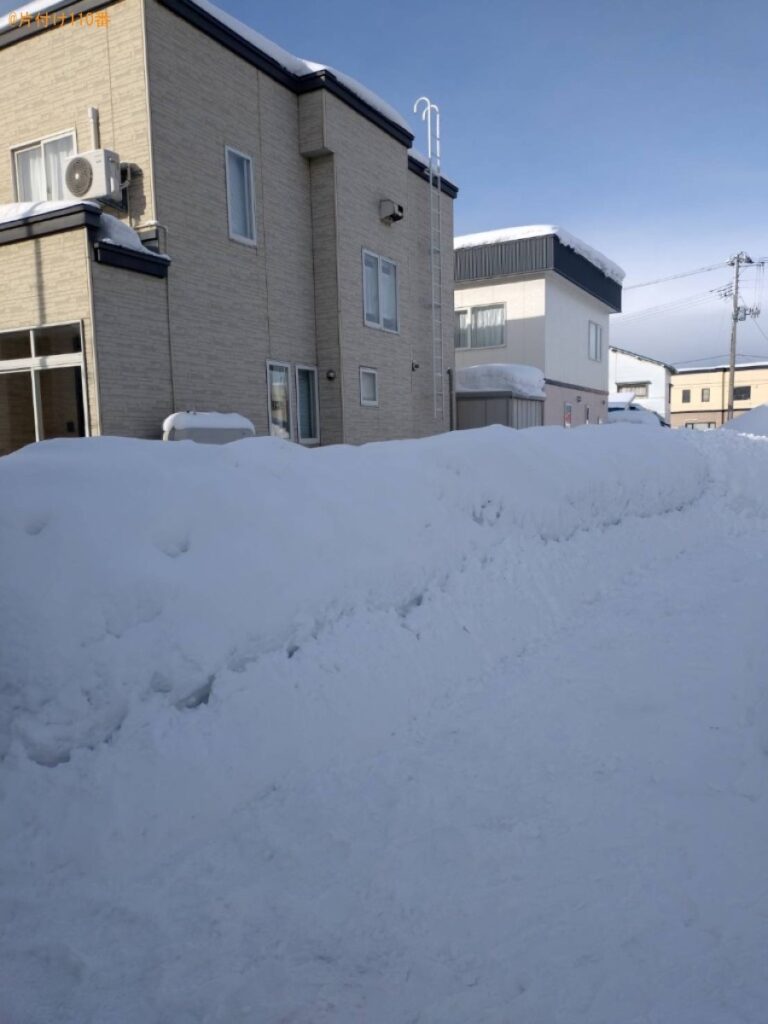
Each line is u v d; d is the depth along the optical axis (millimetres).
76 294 7977
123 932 2242
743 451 10461
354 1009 1922
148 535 3494
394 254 13430
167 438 8383
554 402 21234
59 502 3438
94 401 8031
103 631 3057
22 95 9820
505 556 5297
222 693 3193
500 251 20578
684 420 55844
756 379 53500
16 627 2955
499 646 4484
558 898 2293
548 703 3752
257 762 3061
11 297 8367
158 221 8969
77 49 9281
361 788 3018
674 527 7734
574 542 6180
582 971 1995
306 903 2348
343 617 3955
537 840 2602
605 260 23484
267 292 10867
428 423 15516
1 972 2094
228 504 3910
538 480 6266
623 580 6145
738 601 5336
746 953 2023
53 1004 1982
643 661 4230
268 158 10844
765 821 2643
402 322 13750
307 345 11805
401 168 13570
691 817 2684
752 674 3906
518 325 20766
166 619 3225
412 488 5137
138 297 8555
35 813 2617
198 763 2918
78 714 2857
